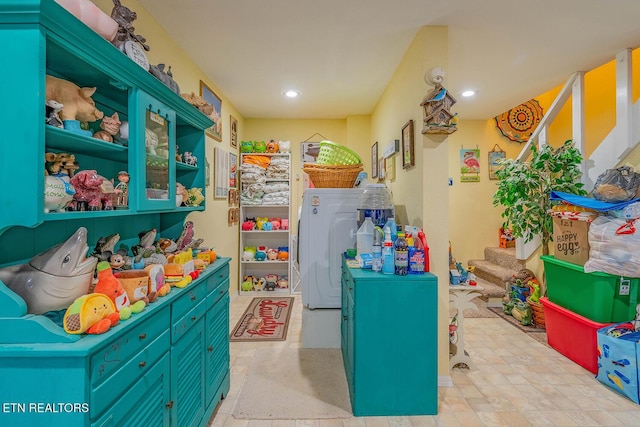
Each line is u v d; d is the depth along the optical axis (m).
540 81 3.03
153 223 1.98
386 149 3.02
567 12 1.92
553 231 2.79
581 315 2.40
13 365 0.85
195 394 1.55
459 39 2.25
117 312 1.03
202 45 2.39
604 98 2.99
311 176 2.87
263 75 2.95
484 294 3.65
